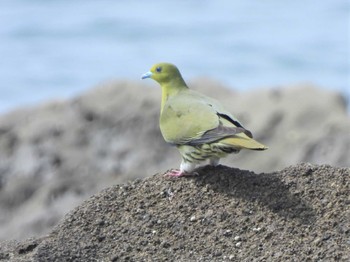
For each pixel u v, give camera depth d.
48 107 20.23
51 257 10.40
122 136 19.48
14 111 20.28
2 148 19.45
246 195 10.95
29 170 19.14
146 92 20.23
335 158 18.97
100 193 11.38
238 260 10.15
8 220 18.48
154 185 11.34
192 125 11.34
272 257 10.11
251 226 10.55
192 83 21.28
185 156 11.38
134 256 10.39
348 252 10.03
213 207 10.87
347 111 20.75
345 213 10.52
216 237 10.50
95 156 19.27
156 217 10.88
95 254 10.48
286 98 20.52
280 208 10.72
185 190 11.18
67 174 19.02
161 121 11.77
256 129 19.73
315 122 19.77
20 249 10.98
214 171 11.38
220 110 11.56
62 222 11.12
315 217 10.54
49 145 19.42
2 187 18.98
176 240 10.55
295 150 19.20
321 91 20.69
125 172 19.00
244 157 19.28
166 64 12.59
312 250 10.13
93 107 19.94
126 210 11.05
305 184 10.97
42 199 18.58
